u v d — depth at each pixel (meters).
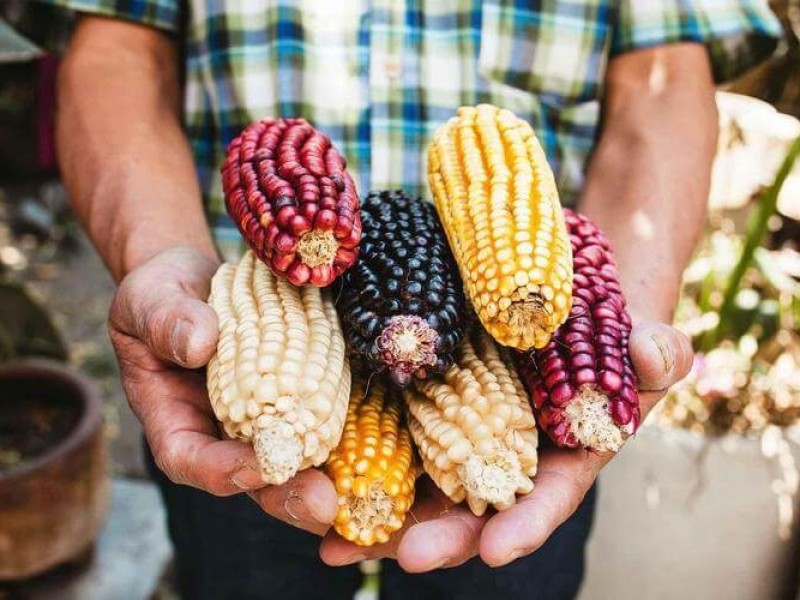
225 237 0.47
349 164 0.45
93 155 0.44
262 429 0.26
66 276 1.34
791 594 0.62
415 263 0.30
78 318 1.24
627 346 0.31
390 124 0.44
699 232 0.43
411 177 0.45
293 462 0.26
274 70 0.44
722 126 0.84
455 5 0.43
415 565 0.27
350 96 0.44
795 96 0.81
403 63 0.44
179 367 0.34
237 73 0.44
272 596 0.51
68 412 0.73
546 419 0.30
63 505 0.65
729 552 0.62
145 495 0.81
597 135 0.48
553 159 0.47
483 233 0.30
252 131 0.34
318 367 0.28
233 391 0.28
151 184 0.43
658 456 0.62
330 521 0.27
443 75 0.44
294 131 0.33
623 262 0.40
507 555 0.27
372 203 0.34
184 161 0.45
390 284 0.30
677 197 0.42
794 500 0.61
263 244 0.30
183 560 0.53
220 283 0.34
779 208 0.80
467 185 0.33
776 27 0.48
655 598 0.64
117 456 0.98
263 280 0.32
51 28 0.53
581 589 0.65
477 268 0.29
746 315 0.70
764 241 0.82
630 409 0.29
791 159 0.57
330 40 0.43
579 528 0.48
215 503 0.48
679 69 0.46
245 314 0.30
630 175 0.44
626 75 0.47
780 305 0.69
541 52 0.44
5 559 0.65
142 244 0.40
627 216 0.42
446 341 0.30
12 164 1.48
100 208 0.43
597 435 0.29
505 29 0.44
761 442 0.61
